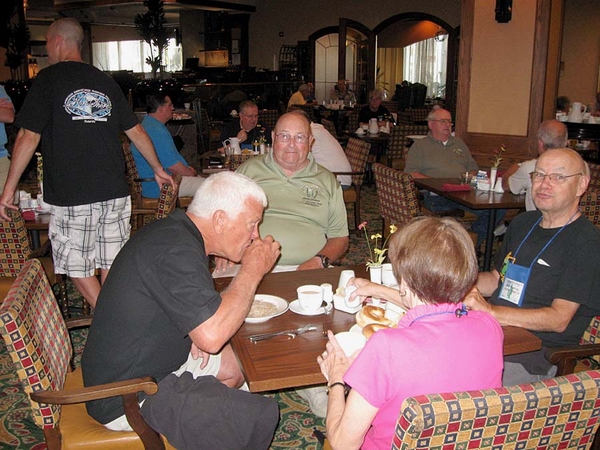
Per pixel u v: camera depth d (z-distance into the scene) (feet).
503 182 13.92
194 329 5.48
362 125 28.48
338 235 10.30
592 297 6.71
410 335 4.23
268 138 20.63
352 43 49.98
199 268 5.63
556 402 3.76
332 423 4.52
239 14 57.00
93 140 10.14
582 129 19.95
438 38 51.55
